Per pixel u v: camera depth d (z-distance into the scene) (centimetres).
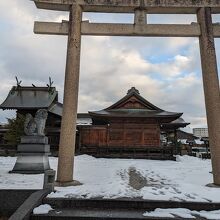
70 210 629
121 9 1045
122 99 3734
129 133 3512
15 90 3631
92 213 603
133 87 3866
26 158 1356
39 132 1399
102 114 3441
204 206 636
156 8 1032
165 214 593
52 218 579
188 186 858
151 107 3750
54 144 3650
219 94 963
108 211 624
